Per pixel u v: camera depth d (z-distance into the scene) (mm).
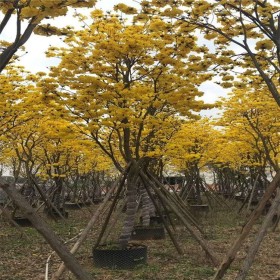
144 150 9312
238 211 16641
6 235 11719
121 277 6871
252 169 18375
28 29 4719
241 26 7262
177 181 23203
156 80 7617
